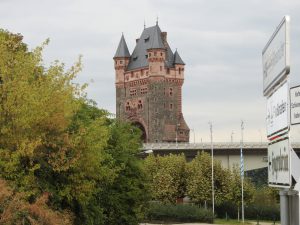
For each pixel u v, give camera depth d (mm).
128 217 51719
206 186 115312
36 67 28844
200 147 158125
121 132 53594
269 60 9406
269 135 9844
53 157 28953
